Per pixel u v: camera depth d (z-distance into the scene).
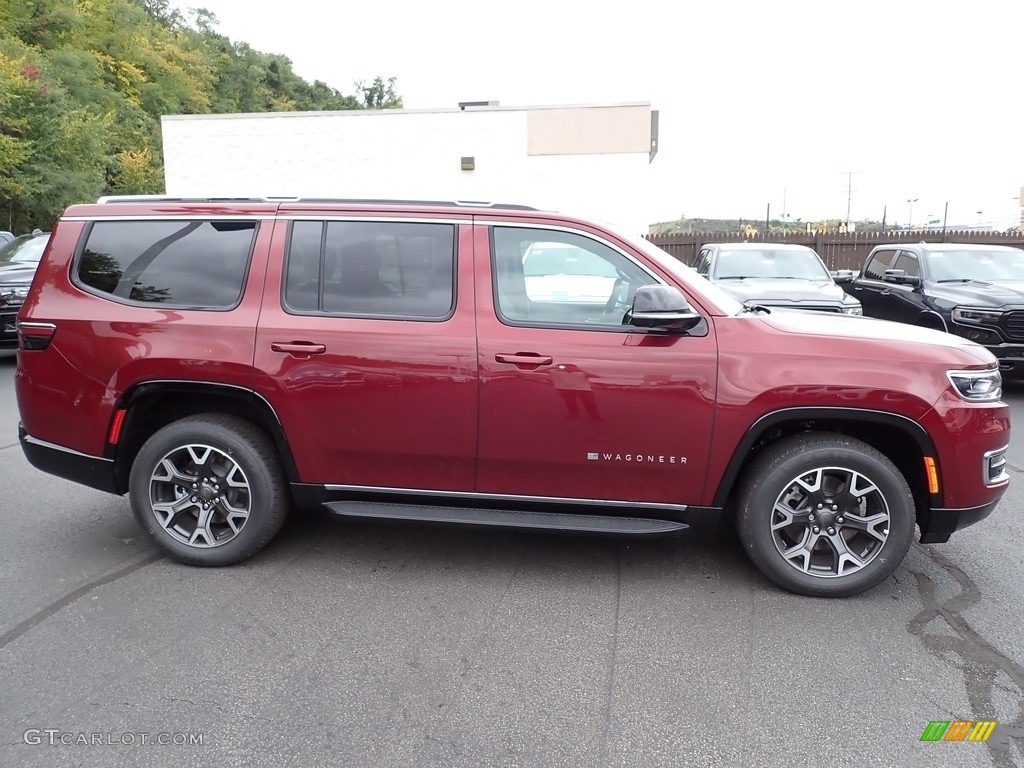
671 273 3.75
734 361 3.57
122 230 4.05
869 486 3.62
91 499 5.16
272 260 3.90
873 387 3.50
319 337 3.77
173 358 3.83
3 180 26.77
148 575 3.96
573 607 3.65
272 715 2.78
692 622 3.51
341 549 4.33
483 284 3.77
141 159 38.16
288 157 23.80
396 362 3.72
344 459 3.88
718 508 3.71
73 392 3.96
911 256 10.54
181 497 4.02
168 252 3.99
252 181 23.94
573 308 3.76
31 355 4.02
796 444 3.65
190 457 4.01
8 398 8.55
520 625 3.47
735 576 4.00
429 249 3.84
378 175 23.83
